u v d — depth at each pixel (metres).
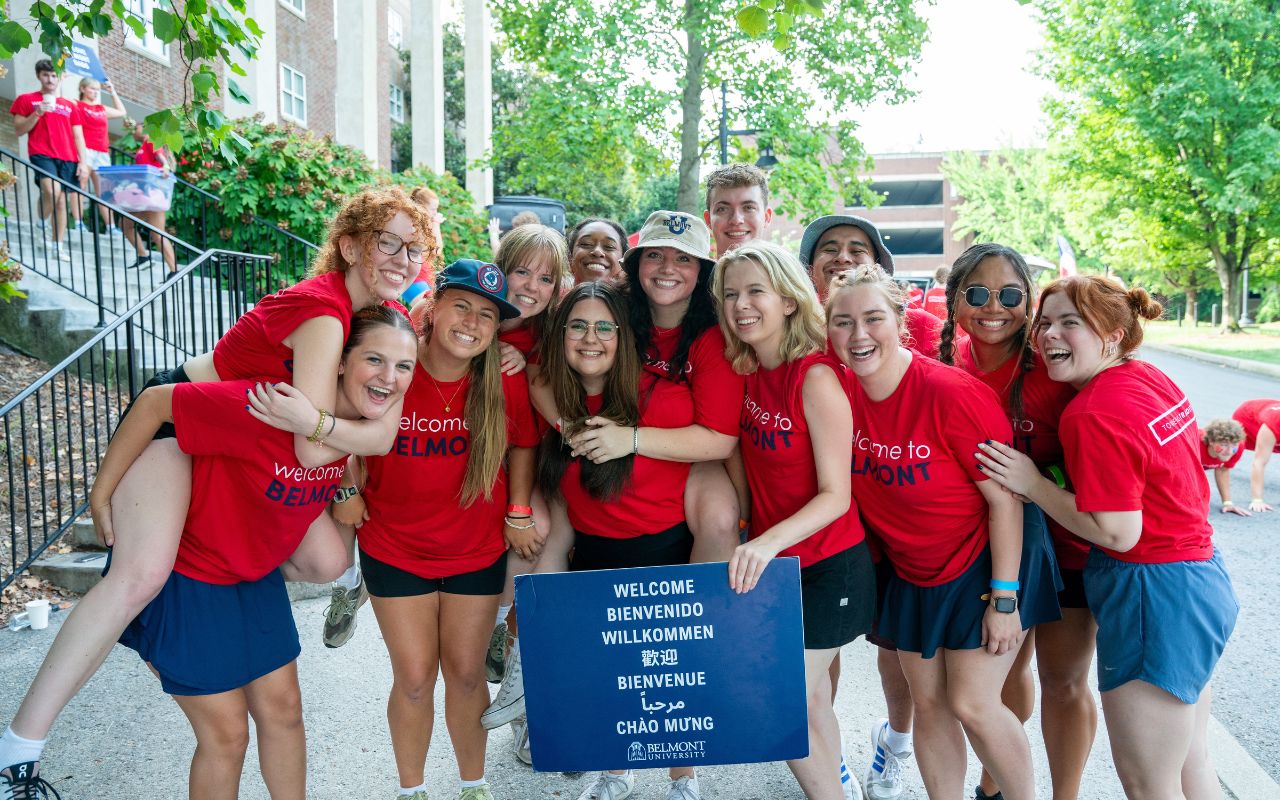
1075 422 2.53
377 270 2.71
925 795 3.42
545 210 18.00
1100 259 33.53
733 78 13.62
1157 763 2.53
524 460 3.17
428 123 20.09
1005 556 2.69
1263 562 6.28
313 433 2.52
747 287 2.72
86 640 2.47
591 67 13.07
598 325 2.86
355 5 17.59
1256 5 21.47
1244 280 30.48
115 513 2.59
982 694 2.78
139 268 9.74
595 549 3.14
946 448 2.69
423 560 3.03
